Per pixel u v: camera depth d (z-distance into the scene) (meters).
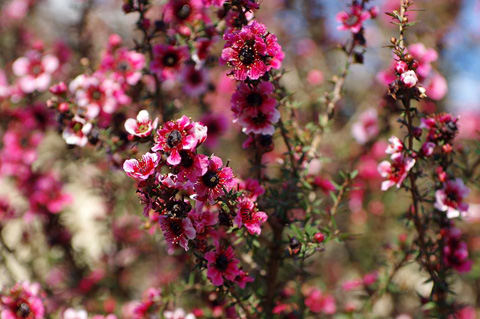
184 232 0.31
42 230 0.46
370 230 0.50
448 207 0.35
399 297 0.44
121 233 0.45
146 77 0.42
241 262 0.37
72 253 0.45
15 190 0.47
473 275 0.43
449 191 0.36
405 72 0.33
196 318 0.38
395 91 0.33
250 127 0.33
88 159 0.44
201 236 0.33
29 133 0.47
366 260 0.48
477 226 0.47
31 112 0.46
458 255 0.37
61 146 0.49
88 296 0.45
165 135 0.31
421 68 0.40
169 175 0.31
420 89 0.33
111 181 0.45
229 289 0.33
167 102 0.42
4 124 0.47
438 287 0.36
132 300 0.45
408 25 0.33
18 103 0.46
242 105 0.33
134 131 0.34
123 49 0.41
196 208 0.31
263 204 0.35
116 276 0.45
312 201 0.38
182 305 0.41
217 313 0.38
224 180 0.31
